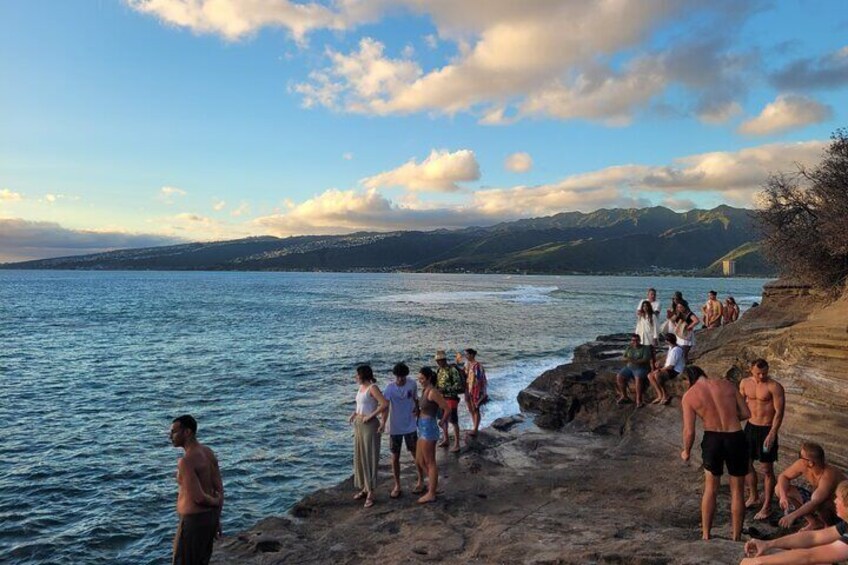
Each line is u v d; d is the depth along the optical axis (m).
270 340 38.84
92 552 10.29
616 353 21.95
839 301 14.64
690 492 8.85
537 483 9.77
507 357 30.94
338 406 20.47
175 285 147.12
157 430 17.50
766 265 21.83
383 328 46.56
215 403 20.89
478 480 10.09
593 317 57.47
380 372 27.05
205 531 6.08
